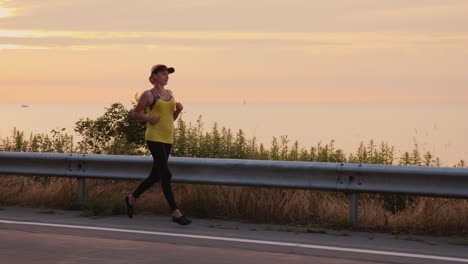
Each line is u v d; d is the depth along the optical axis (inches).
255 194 396.2
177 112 387.5
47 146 556.7
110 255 286.7
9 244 308.3
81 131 599.8
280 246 310.3
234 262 276.4
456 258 290.5
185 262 275.3
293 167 374.9
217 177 394.0
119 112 606.5
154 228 356.2
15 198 442.3
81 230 346.3
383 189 357.7
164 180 374.3
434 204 369.7
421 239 331.9
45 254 288.4
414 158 464.8
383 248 309.3
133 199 388.2
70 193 433.1
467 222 350.6
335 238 333.7
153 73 381.7
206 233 342.3
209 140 535.8
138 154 544.7
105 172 418.0
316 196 398.0
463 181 342.0
